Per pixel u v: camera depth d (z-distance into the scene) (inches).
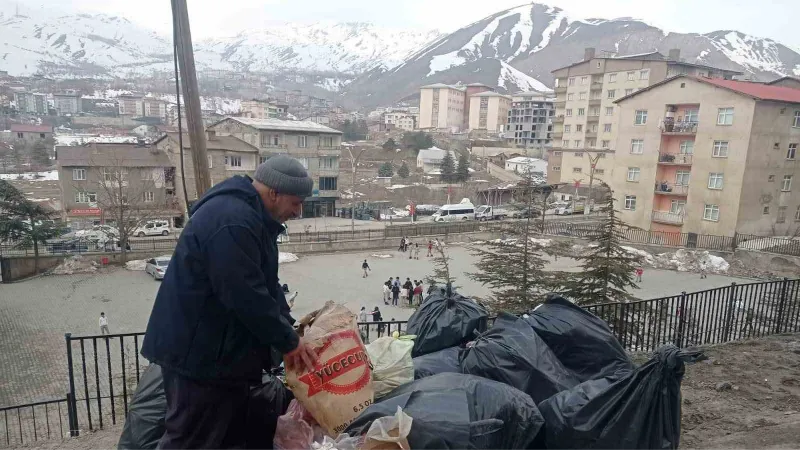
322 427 108.3
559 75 2610.7
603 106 2411.4
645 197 1457.9
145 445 135.9
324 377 106.4
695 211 1352.1
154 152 1651.1
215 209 87.6
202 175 280.7
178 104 274.4
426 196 2519.7
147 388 143.9
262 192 94.2
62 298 915.4
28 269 1071.6
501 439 113.3
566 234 1427.2
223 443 96.5
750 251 1162.6
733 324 357.4
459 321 175.5
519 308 510.6
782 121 1278.3
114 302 896.3
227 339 91.6
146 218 1395.2
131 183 1512.1
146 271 1098.7
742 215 1282.0
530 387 141.9
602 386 127.5
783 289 355.9
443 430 104.3
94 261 1128.2
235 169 1707.7
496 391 120.3
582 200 2278.5
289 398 126.5
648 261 1213.1
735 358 250.5
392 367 130.9
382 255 1359.5
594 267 527.8
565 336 162.1
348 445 98.7
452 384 120.0
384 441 96.8
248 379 97.3
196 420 93.7
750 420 182.2
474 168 3302.2
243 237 85.9
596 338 161.0
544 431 125.3
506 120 5762.8
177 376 93.7
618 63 2333.9
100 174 1364.4
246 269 85.6
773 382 219.3
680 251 1210.6
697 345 296.2
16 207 1081.4
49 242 1202.0
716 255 1206.3
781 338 290.7
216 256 84.3
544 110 4168.3
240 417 100.7
